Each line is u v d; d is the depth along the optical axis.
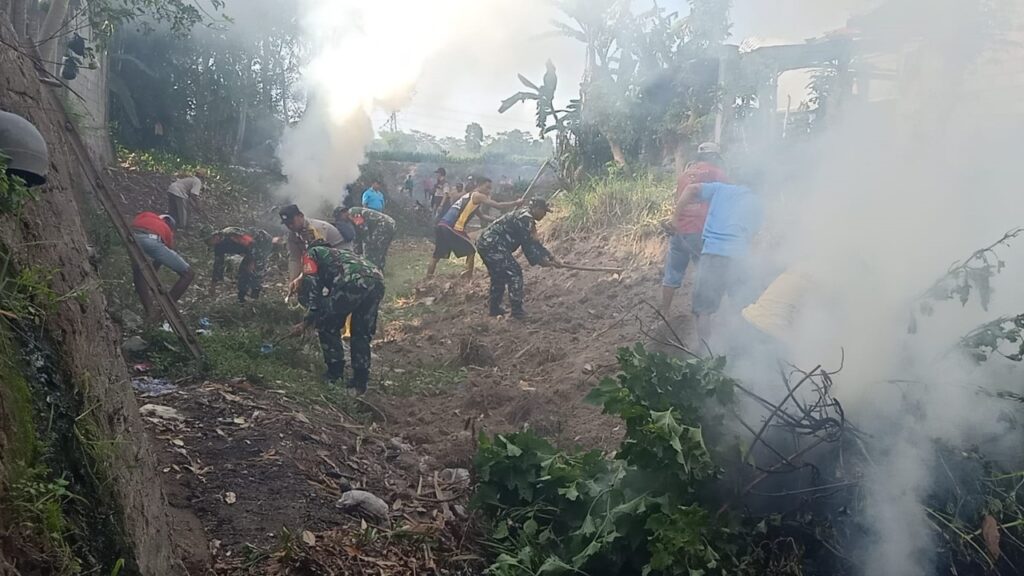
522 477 3.78
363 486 4.41
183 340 5.93
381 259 11.43
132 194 14.90
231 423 4.78
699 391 3.49
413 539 3.82
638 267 9.52
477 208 11.33
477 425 5.80
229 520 3.70
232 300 9.38
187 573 3.16
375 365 7.32
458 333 8.62
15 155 2.80
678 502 3.25
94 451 2.64
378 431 5.52
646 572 3.04
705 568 3.04
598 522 3.30
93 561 2.41
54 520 2.24
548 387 6.58
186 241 12.65
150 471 3.22
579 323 8.38
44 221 3.15
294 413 5.14
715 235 6.18
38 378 2.56
